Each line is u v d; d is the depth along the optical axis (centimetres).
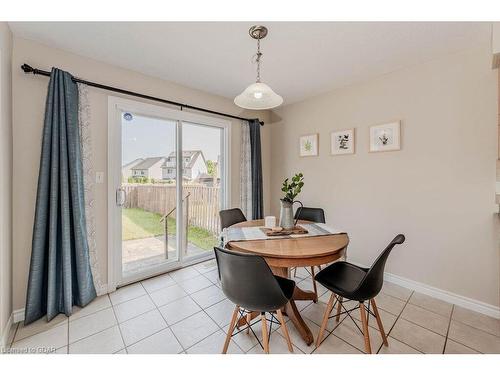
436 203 221
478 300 199
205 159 320
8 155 168
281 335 168
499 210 189
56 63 200
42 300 185
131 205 256
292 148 354
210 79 268
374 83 262
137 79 248
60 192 188
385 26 173
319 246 158
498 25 152
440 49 204
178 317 189
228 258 128
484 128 195
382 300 216
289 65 234
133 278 249
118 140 235
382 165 257
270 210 390
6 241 164
